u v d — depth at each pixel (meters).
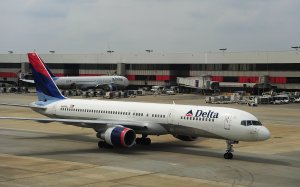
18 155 40.88
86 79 148.75
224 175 33.25
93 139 52.56
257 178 32.53
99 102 50.56
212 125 40.81
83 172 33.44
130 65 177.25
